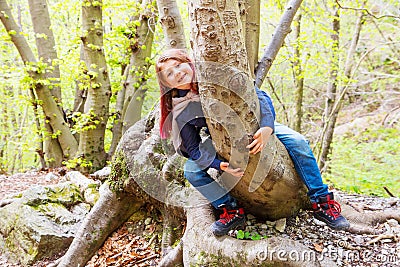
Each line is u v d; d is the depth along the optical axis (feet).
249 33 11.60
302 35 29.53
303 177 8.92
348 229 9.74
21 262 13.93
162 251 11.85
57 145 26.94
